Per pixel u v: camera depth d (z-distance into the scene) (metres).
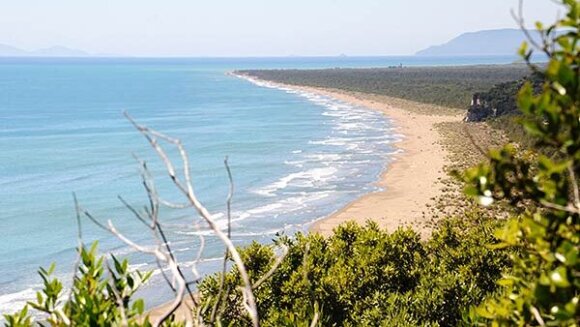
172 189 69.62
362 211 62.53
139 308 5.61
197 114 153.38
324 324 15.66
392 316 17.62
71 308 5.43
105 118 144.88
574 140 4.00
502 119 114.31
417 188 71.19
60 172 81.44
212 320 4.64
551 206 4.22
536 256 5.05
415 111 156.88
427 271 21.28
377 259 21.44
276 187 72.81
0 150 98.88
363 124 132.00
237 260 4.14
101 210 61.81
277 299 18.98
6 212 61.94
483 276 20.64
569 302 4.13
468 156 88.81
